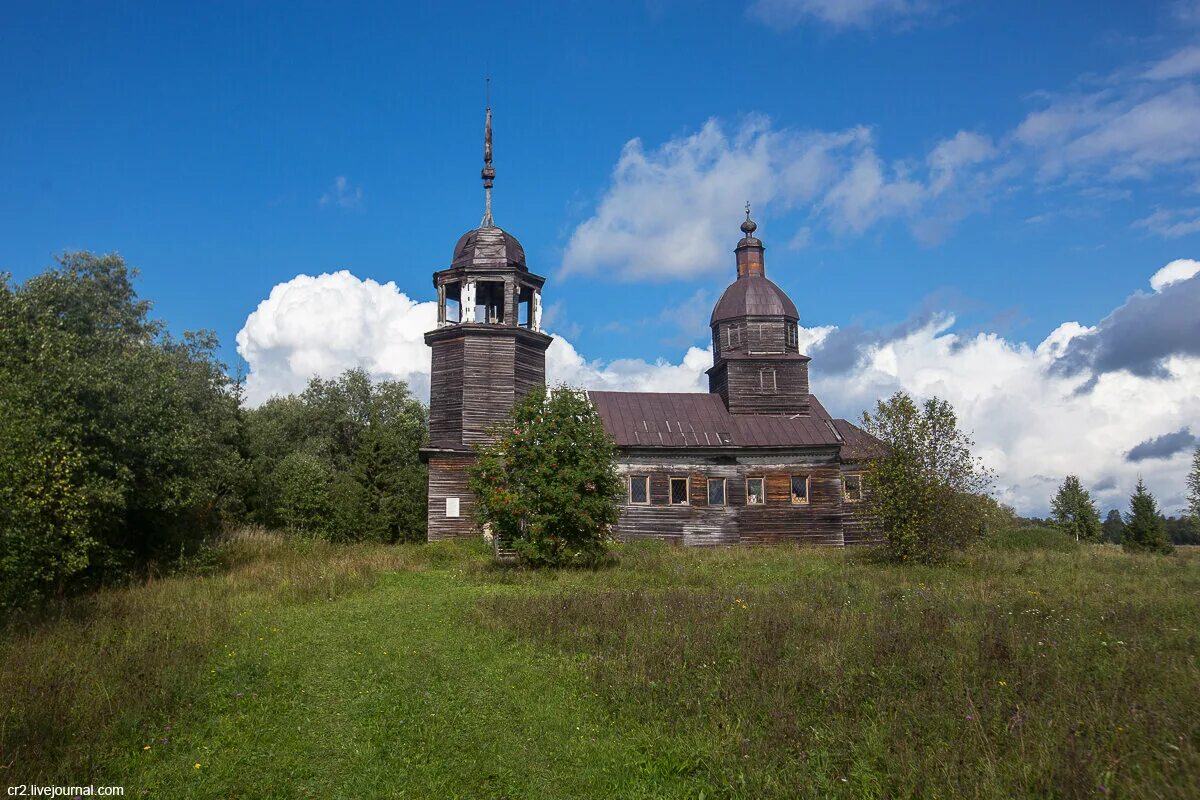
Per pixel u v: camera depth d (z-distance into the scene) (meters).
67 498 17.19
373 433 43.12
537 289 40.56
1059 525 56.47
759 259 45.34
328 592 19.98
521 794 7.91
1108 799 6.53
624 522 37.28
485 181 41.97
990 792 6.77
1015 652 11.05
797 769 7.75
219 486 38.84
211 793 8.05
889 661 11.03
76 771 8.29
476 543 33.28
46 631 14.32
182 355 39.69
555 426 26.70
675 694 10.26
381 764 8.68
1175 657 10.84
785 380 42.00
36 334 20.11
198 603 18.05
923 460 26.72
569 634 14.05
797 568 25.94
